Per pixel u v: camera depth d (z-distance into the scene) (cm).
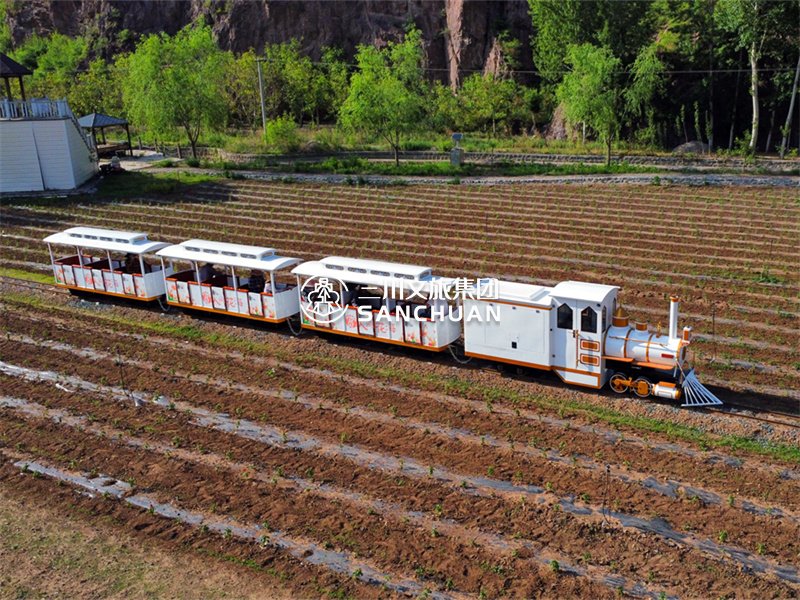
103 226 3803
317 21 7619
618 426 1752
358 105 4878
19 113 4409
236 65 6781
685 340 1809
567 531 1384
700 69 5228
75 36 9112
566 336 1898
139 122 5809
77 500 1541
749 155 4638
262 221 3788
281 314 2380
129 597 1257
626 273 2839
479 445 1692
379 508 1477
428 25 7262
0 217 4016
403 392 1975
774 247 3059
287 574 1302
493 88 6203
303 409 1898
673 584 1245
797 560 1291
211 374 2133
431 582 1273
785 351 2128
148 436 1794
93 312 2691
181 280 2622
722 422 1750
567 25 5647
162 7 8512
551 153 5028
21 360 2261
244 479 1591
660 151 4934
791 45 4775
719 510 1432
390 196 4228
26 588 1287
